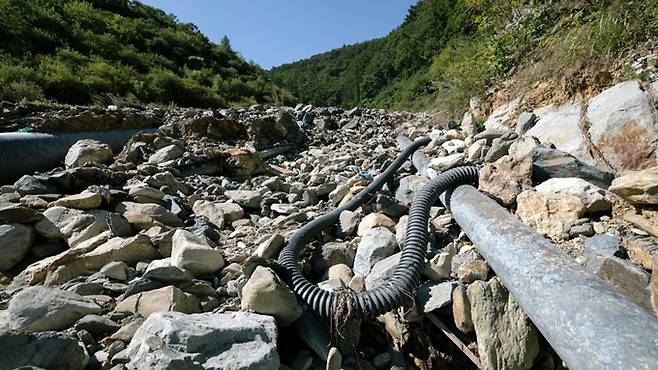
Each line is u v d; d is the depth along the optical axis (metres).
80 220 3.59
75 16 23.67
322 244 3.60
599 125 3.56
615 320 1.59
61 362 1.84
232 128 7.87
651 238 2.49
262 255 3.12
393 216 3.89
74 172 4.58
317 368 2.24
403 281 2.55
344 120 10.20
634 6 4.38
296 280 2.64
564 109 4.43
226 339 1.90
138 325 2.22
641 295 2.13
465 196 3.29
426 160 4.94
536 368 2.17
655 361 1.40
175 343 1.79
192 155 5.91
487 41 7.48
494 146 4.29
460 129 6.23
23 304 2.21
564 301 1.80
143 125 8.14
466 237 3.24
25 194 4.20
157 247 3.29
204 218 4.18
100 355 2.03
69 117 7.04
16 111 7.62
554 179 3.16
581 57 4.64
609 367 1.49
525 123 4.61
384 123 10.03
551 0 6.11
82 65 17.25
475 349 2.34
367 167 6.11
